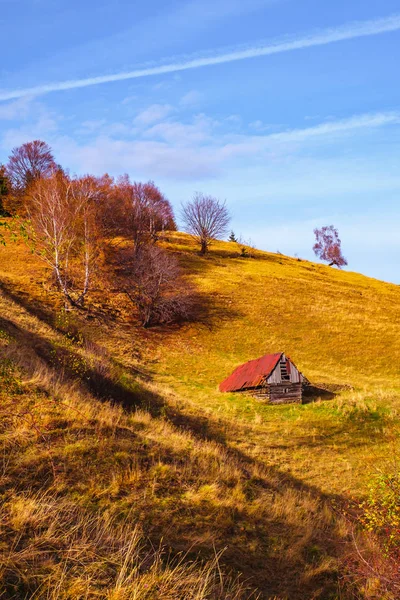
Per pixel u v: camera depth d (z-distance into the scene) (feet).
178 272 210.18
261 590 24.88
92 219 179.42
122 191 243.19
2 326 81.15
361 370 137.49
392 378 131.03
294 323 176.04
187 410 75.72
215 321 172.04
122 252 224.12
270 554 28.81
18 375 46.78
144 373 118.52
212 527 29.68
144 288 172.14
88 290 178.09
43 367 56.24
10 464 29.53
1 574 18.88
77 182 182.91
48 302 154.30
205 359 141.18
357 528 36.86
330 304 201.87
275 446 66.18
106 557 22.27
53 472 29.68
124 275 201.16
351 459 62.08
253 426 77.00
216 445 52.34
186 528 28.60
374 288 265.95
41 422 37.22
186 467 37.65
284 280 237.25
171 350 144.66
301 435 73.10
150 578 21.27
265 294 206.69
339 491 50.19
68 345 83.05
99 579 20.63
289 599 24.75
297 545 30.71
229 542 28.71
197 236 322.34
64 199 171.63
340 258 420.36
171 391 101.60
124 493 30.37
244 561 27.22
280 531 32.40
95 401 51.52
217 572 24.89
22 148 293.02
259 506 35.06
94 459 33.73
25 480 28.14
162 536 26.66
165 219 270.26
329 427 76.89
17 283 166.09
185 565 23.56
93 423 40.27
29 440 33.45
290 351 151.53
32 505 24.72
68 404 42.91
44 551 21.48
